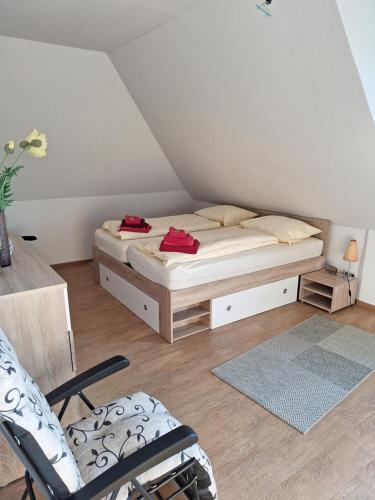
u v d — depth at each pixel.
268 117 2.65
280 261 3.25
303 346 2.69
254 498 1.50
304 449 1.75
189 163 4.27
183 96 3.06
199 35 2.34
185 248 2.78
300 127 2.54
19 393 0.86
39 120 3.29
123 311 3.29
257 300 3.18
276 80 2.28
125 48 2.85
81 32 2.54
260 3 1.87
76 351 2.62
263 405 2.05
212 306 2.88
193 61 2.60
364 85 1.95
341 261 3.53
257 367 2.42
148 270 2.86
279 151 2.96
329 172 2.83
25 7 2.13
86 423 1.37
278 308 3.36
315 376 2.33
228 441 1.80
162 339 2.79
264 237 3.29
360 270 3.37
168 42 2.56
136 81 3.22
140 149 4.21
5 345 1.02
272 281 3.24
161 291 2.71
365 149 2.37
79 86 3.16
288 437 1.83
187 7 2.16
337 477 1.59
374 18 1.82
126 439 1.26
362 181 2.70
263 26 1.98
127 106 3.60
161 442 1.01
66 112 3.33
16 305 1.53
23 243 2.31
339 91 2.06
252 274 3.06
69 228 4.61
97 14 2.25
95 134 3.72
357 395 2.15
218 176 4.11
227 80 2.56
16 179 3.86
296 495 1.51
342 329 2.96
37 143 1.69
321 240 3.57
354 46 1.80
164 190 5.25
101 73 3.16
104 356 2.56
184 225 3.83
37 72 2.88
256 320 3.11
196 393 2.16
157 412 1.44
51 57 2.82
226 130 3.14
